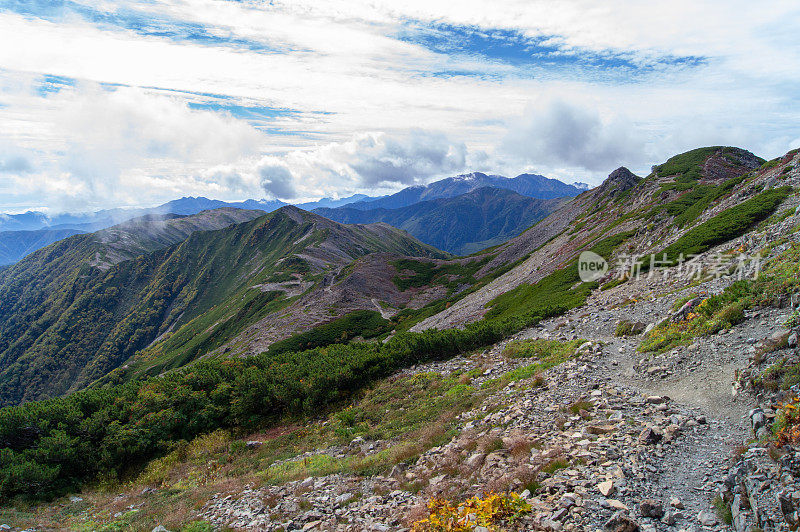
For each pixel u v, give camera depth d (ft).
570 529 25.30
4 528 60.03
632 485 29.45
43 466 81.71
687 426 38.55
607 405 46.60
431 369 101.65
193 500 57.16
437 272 525.75
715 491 28.22
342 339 344.08
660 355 62.08
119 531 51.47
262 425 101.40
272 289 584.81
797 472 24.79
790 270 61.05
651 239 179.22
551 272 222.89
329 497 45.06
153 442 95.61
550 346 89.86
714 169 261.85
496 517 28.07
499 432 46.21
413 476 43.98
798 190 119.55
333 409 98.99
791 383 36.06
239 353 341.21
